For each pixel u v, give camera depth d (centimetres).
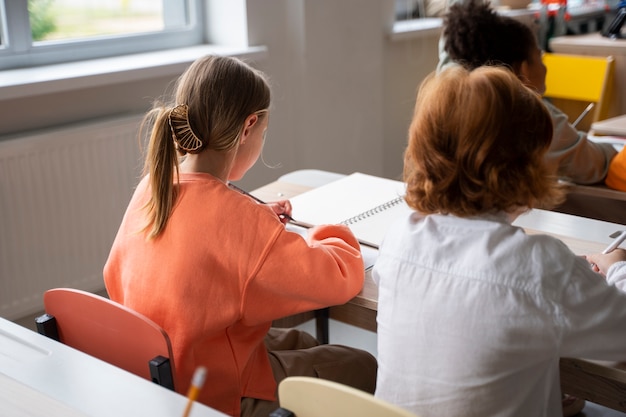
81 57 274
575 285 100
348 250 138
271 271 123
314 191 184
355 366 149
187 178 128
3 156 225
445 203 107
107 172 253
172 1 303
